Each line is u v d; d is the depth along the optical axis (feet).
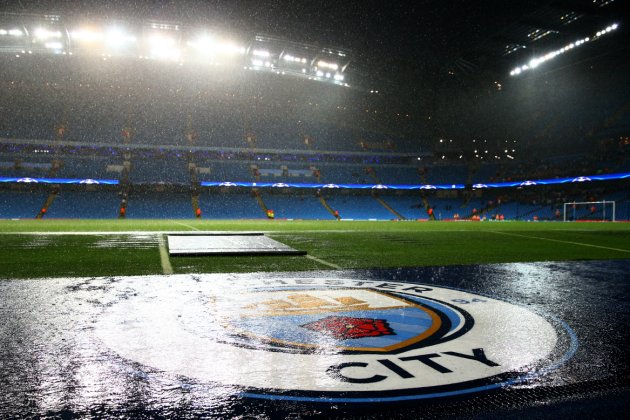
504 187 203.31
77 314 15.46
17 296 18.56
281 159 204.85
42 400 8.66
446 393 9.04
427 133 206.08
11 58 165.37
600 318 15.57
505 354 11.52
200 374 9.99
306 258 34.99
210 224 107.14
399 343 12.33
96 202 169.37
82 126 187.42
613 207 155.43
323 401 8.64
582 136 190.08
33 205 160.45
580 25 139.13
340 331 13.44
